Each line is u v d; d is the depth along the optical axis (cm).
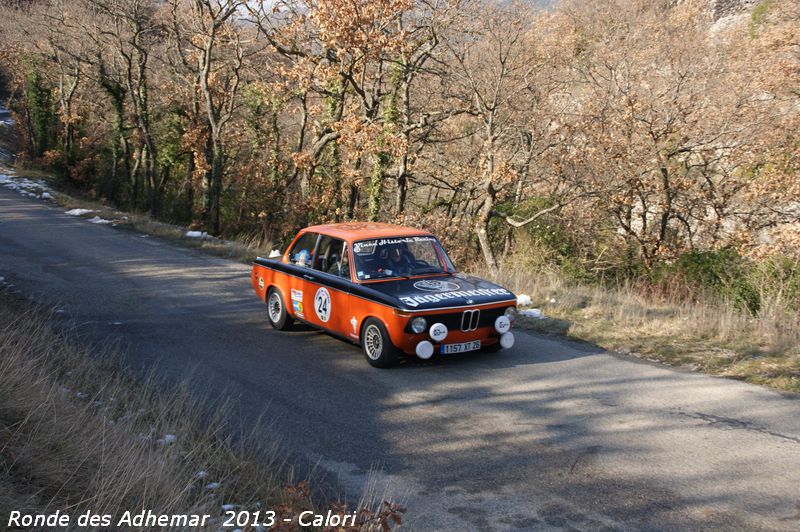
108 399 675
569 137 2194
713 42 2745
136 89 3872
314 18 1991
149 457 495
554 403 703
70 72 4372
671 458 561
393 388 758
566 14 3378
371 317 830
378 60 2086
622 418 655
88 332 984
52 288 1286
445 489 521
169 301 1218
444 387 760
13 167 4747
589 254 2303
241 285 1381
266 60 2823
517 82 2289
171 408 660
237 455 577
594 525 459
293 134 3591
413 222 2458
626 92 2139
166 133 3862
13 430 515
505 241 2594
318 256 952
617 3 3366
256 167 3366
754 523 454
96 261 1616
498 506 491
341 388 759
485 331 830
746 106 2108
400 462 571
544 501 496
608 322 1026
